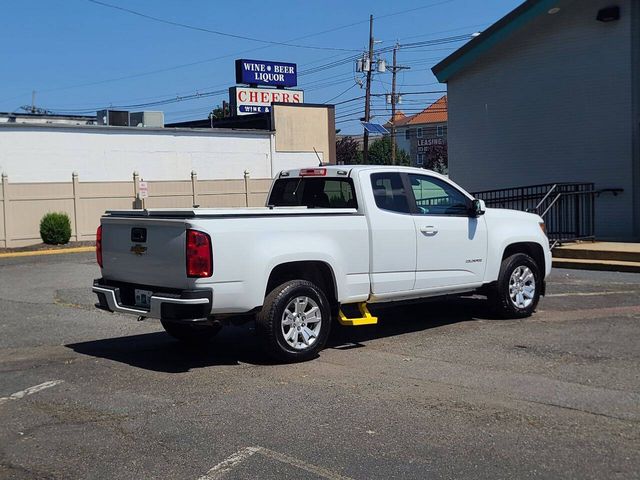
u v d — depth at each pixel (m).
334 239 7.76
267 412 5.79
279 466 4.69
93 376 7.13
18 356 8.21
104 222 7.91
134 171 29.70
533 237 9.85
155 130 30.27
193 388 6.55
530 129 19.98
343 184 8.35
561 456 4.75
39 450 5.09
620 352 7.50
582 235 17.47
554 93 19.36
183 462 4.80
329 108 36.97
